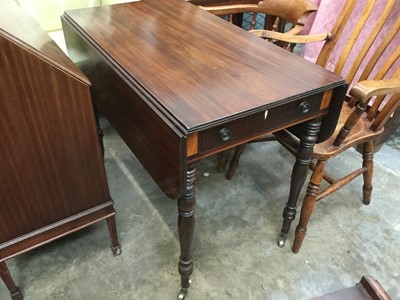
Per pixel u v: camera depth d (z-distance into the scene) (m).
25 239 1.00
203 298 1.15
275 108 0.85
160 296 1.15
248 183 1.62
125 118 1.00
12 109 0.78
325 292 1.18
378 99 1.23
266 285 1.19
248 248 1.32
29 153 0.87
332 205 1.51
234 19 1.84
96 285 1.18
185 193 0.85
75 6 1.69
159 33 1.15
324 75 0.94
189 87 0.86
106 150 1.76
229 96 0.83
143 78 0.89
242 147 1.50
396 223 1.44
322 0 1.68
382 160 1.79
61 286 1.17
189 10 1.36
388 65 1.19
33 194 0.94
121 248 1.29
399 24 1.17
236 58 1.01
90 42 1.08
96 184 1.05
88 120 0.91
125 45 1.05
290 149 1.16
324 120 1.02
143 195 1.52
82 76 0.85
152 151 0.89
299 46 2.17
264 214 1.46
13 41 0.71
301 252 1.31
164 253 1.29
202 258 1.27
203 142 0.79
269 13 1.55
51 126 0.86
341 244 1.34
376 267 1.27
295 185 1.14
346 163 1.75
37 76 0.77
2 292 1.15
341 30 1.29
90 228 1.36
